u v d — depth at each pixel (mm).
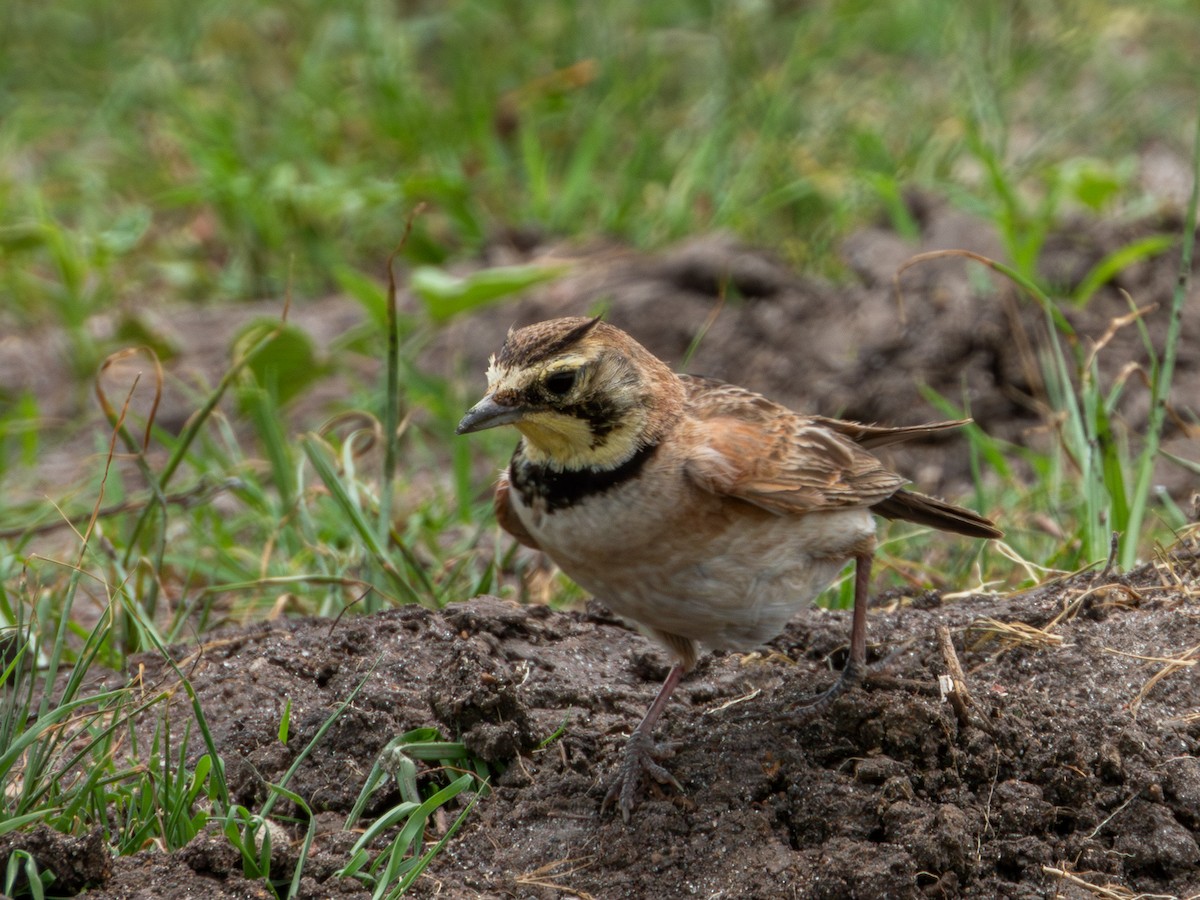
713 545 8172
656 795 8117
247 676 9227
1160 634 9211
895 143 18719
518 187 19031
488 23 21375
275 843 7664
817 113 19406
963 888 7695
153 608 10453
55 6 23031
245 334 14156
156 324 16719
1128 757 8273
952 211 16438
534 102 19672
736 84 19578
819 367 15078
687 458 8078
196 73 20938
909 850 7578
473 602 9789
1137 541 10797
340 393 15750
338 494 10656
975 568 11414
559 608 11008
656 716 8391
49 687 8414
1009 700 8547
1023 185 18172
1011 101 19844
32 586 11320
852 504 8539
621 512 8055
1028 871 7824
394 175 18406
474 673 8695
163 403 15664
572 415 7961
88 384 15906
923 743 8078
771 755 8227
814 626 9734
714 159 18312
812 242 16828
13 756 7633
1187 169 18828
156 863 7566
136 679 8719
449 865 7902
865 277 15898
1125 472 12094
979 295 15055
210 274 18188
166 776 7934
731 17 20391
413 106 19188
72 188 19125
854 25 20641
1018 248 15211
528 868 7832
